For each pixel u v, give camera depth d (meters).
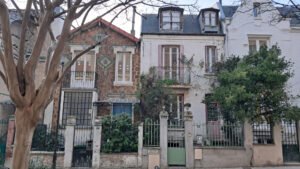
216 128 16.80
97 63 21.34
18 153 5.79
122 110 20.31
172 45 21.80
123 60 21.70
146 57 21.44
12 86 5.80
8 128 16.16
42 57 19.17
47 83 6.16
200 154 15.53
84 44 21.23
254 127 16.22
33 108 5.97
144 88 19.59
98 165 14.97
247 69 16.48
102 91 20.97
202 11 22.38
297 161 16.05
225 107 16.59
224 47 21.72
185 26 22.89
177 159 15.54
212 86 19.91
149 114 18.75
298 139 16.27
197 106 20.56
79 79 20.77
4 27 5.84
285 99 15.98
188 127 15.91
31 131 5.98
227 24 21.94
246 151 15.74
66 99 20.14
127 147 15.47
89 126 17.59
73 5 6.68
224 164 15.51
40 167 13.77
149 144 15.73
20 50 6.01
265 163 15.62
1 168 12.95
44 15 6.50
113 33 21.88
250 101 15.71
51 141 15.86
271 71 15.95
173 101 20.06
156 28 22.45
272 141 16.03
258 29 22.00
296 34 22.11
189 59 21.39
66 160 14.96
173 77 21.03
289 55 21.72
